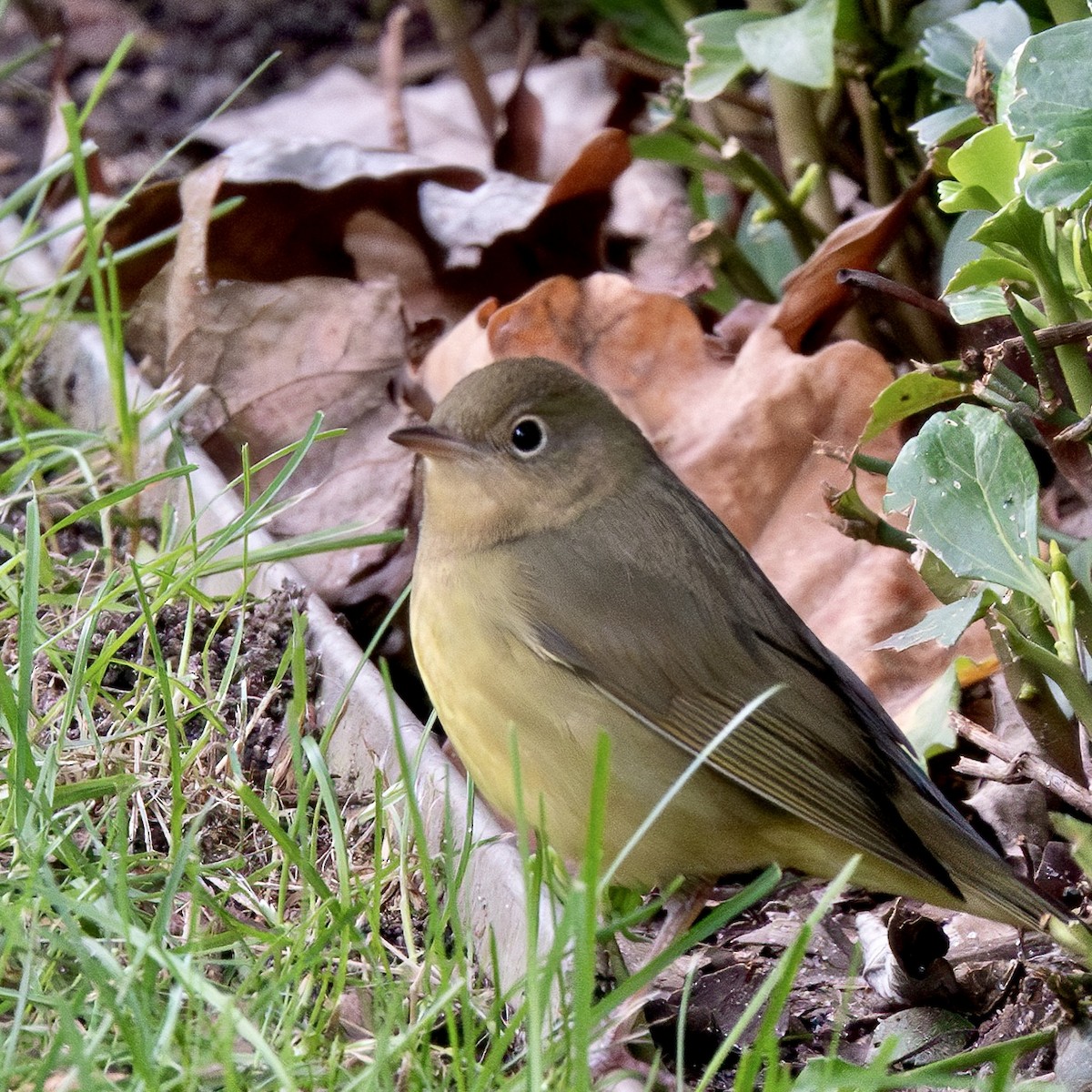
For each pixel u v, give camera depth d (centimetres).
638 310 1012
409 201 1170
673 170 1329
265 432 1046
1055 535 717
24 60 1229
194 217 1084
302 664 745
